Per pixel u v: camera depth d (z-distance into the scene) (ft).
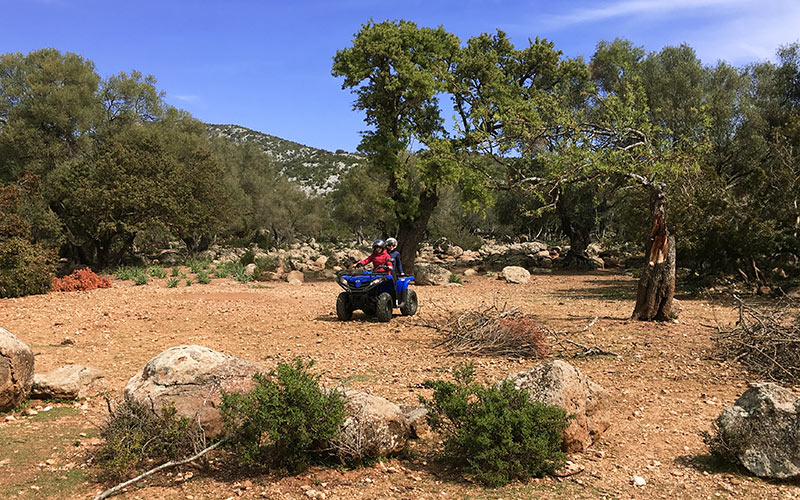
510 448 15.64
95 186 105.19
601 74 115.24
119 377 26.81
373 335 38.81
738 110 95.35
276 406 15.74
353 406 16.96
